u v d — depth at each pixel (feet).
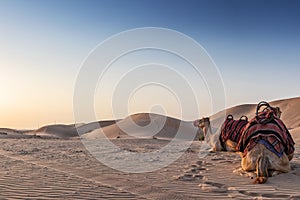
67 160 40.27
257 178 26.55
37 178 28.17
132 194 23.11
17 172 31.09
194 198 22.25
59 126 221.05
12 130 240.12
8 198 21.89
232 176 29.14
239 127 42.06
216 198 22.29
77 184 25.99
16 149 55.62
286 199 21.81
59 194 22.94
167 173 31.22
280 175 28.63
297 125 217.97
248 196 22.74
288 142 30.07
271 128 29.71
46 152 50.37
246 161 30.09
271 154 28.68
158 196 22.68
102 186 25.32
